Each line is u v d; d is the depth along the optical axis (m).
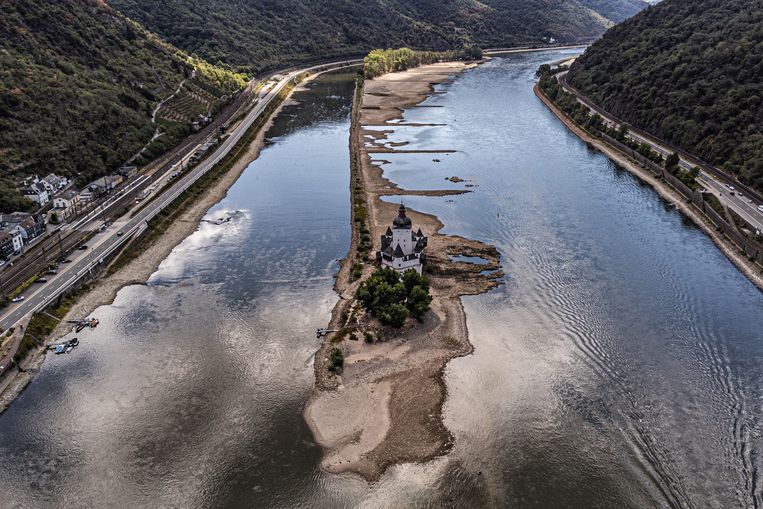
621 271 123.88
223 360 94.94
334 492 71.12
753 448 76.62
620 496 70.12
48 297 109.50
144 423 81.88
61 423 82.25
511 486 71.62
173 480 72.94
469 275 121.25
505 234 141.62
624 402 85.00
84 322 105.19
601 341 99.38
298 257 131.12
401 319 99.88
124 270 125.25
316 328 103.12
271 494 70.94
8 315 103.12
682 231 145.88
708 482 71.75
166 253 133.62
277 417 82.56
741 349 97.25
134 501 70.38
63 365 94.38
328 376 90.25
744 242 130.88
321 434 79.62
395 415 83.06
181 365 93.94
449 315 106.69
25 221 130.88
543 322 104.94
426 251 131.12
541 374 91.06
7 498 70.94
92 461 75.88
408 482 72.31
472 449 77.06
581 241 138.38
